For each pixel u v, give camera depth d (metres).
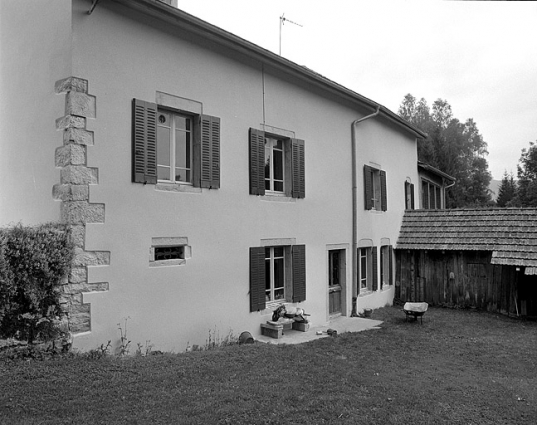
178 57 7.61
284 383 5.62
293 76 10.22
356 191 12.46
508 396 5.66
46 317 5.87
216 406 4.69
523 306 12.02
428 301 14.03
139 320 6.87
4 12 7.77
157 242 7.18
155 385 5.24
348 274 12.12
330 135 11.60
